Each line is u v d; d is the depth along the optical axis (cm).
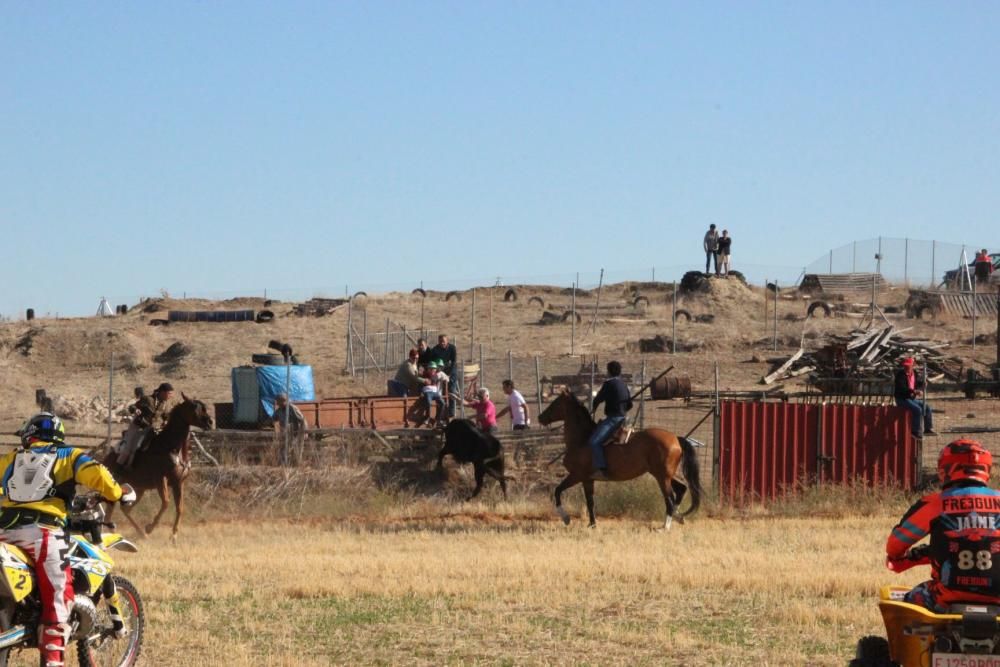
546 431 2719
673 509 2064
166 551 1780
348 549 1794
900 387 2459
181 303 7012
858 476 2450
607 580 1420
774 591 1344
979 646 680
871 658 743
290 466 2545
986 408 3472
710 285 6100
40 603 827
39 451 845
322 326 5634
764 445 2467
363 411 2809
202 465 2577
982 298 5594
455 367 3083
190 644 1055
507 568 1506
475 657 1012
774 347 4578
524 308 6175
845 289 6372
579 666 974
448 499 2489
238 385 2778
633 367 4278
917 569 1488
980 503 720
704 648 1042
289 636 1104
